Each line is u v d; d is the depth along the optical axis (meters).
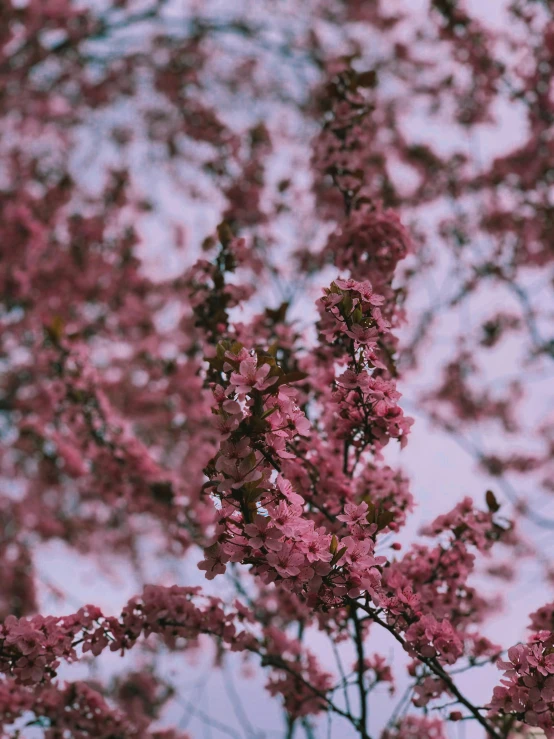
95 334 8.27
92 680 5.37
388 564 2.97
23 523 8.43
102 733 2.96
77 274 8.00
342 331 2.35
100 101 9.13
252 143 6.90
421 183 8.41
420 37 8.80
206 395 3.52
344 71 4.11
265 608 4.64
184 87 8.54
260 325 3.62
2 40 7.96
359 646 3.00
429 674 2.96
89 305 8.26
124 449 4.91
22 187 8.30
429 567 3.09
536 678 2.13
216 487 1.99
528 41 6.27
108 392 7.98
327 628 3.21
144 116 9.20
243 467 1.89
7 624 2.57
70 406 4.94
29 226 7.43
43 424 6.48
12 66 8.38
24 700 2.90
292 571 1.87
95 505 8.66
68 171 8.57
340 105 4.02
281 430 1.97
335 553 1.96
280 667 3.19
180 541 4.81
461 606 3.33
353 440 2.64
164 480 4.90
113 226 8.25
